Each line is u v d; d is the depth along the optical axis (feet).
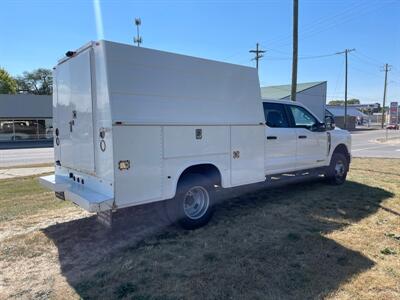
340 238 15.11
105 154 13.62
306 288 10.86
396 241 14.71
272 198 22.57
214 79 16.75
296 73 46.55
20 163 48.01
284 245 14.39
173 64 15.06
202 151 16.30
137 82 13.87
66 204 21.58
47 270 12.49
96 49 13.69
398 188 25.49
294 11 46.03
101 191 14.14
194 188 16.46
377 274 11.71
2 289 11.15
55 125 18.04
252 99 18.84
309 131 23.73
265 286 11.03
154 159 14.44
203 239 15.29
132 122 13.67
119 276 11.91
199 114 16.11
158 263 12.87
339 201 21.62
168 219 16.01
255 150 19.16
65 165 17.20
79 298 10.55
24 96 115.24
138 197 14.01
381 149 64.90
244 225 17.11
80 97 15.14
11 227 17.19
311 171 24.35
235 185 18.10
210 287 11.03
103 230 16.58
